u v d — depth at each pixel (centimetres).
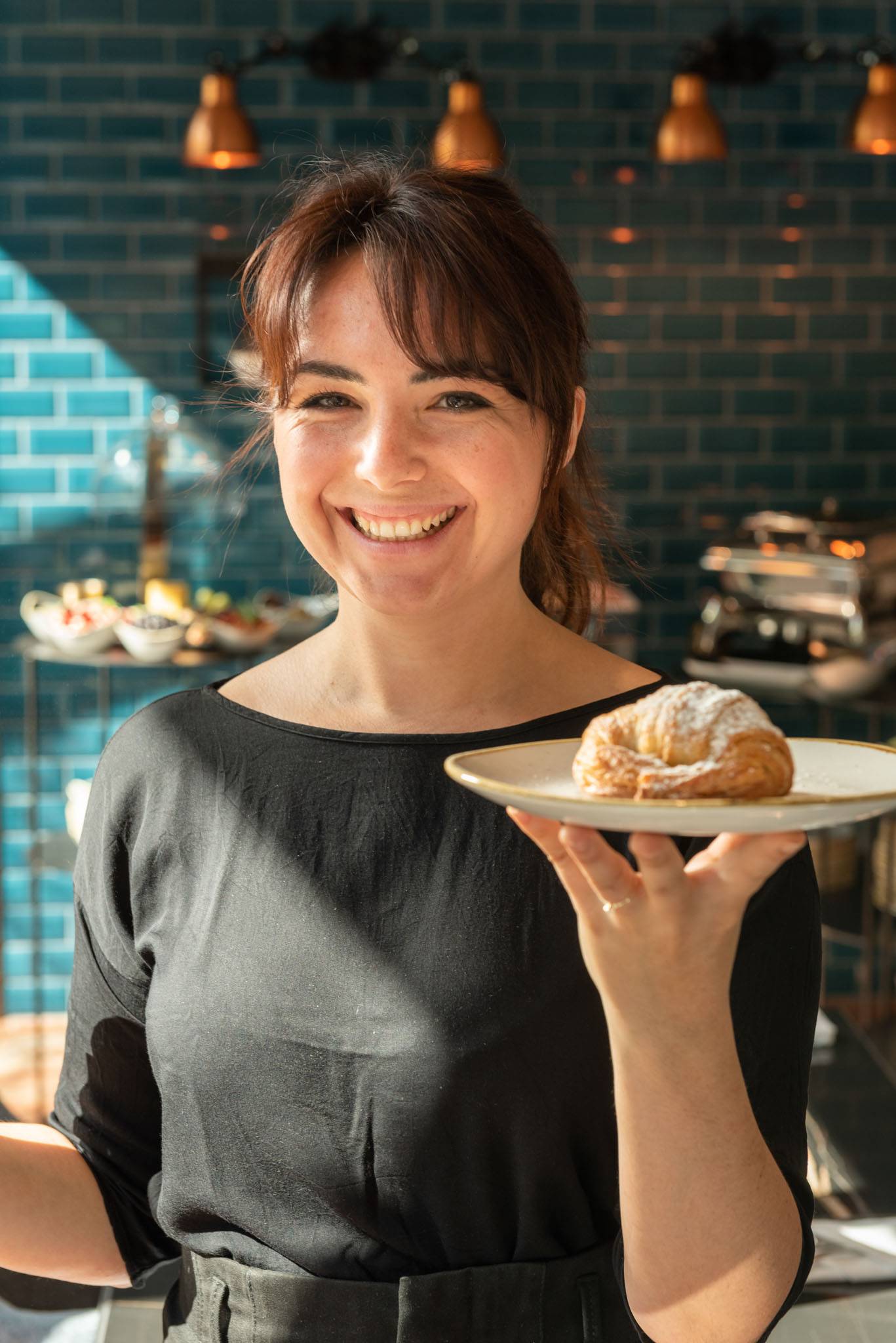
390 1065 101
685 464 444
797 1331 132
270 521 432
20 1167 115
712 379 442
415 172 101
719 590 443
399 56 411
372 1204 102
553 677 113
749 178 434
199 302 433
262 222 429
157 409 430
